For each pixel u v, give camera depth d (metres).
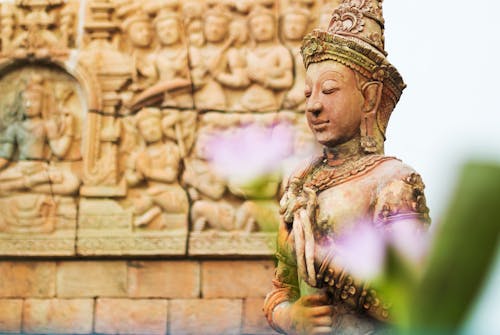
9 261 9.55
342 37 3.07
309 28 9.48
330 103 3.06
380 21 3.18
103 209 9.44
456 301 0.68
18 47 9.69
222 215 9.26
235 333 9.21
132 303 9.38
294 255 2.94
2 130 9.69
